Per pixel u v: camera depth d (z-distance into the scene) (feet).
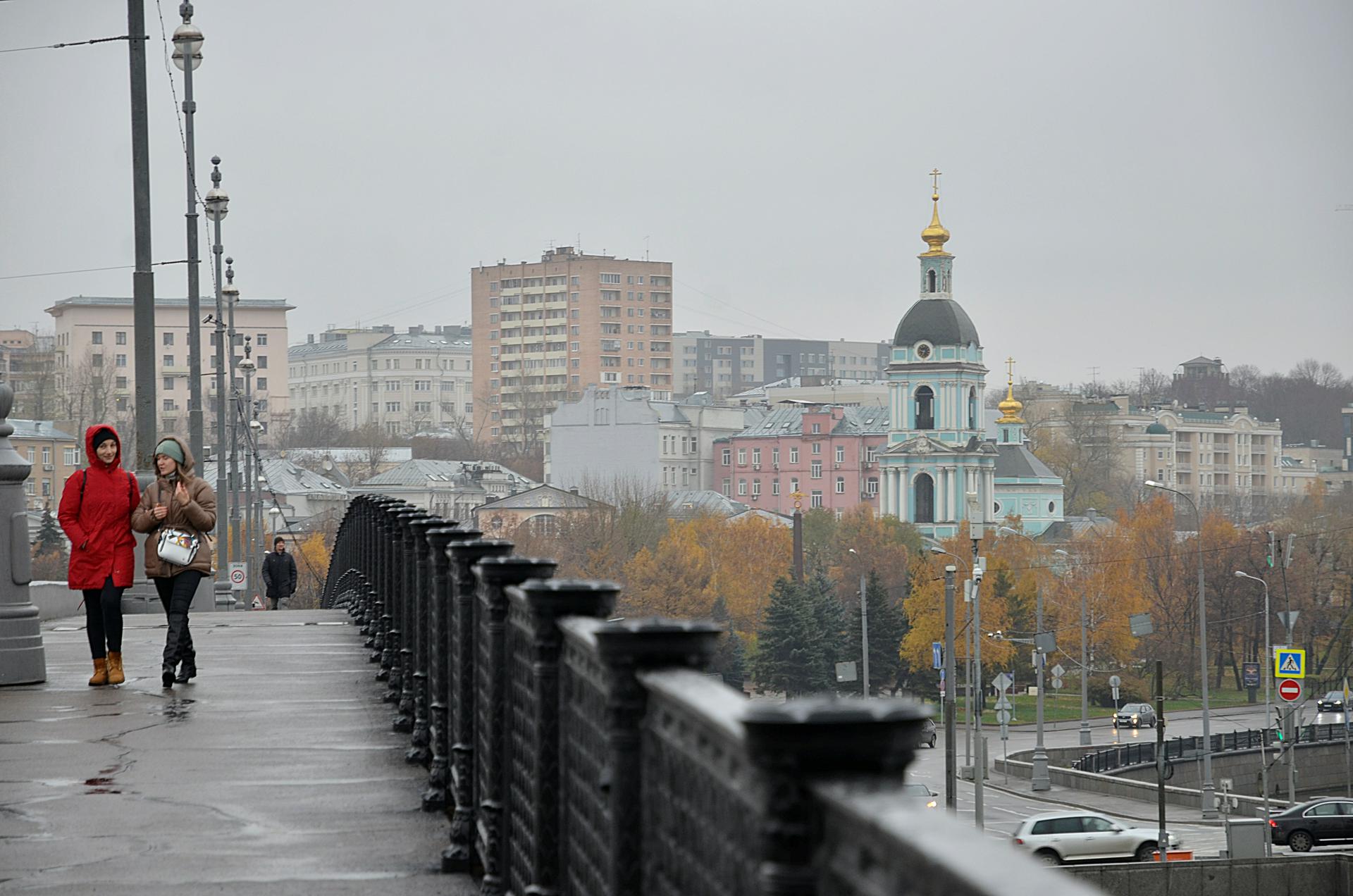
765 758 13.12
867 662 415.23
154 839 40.91
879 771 12.92
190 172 184.03
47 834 41.55
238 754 54.90
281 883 36.19
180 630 75.10
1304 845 260.42
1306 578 550.77
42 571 476.54
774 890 13.20
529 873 30.14
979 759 264.52
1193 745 394.93
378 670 82.17
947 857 10.35
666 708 19.22
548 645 27.73
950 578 247.50
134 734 59.26
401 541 64.13
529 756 30.01
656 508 652.89
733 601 598.34
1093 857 226.17
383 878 36.65
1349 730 425.69
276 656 91.81
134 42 135.85
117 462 74.64
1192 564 560.20
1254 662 563.89
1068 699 571.69
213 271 244.83
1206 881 190.90
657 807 19.93
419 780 49.65
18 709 66.80
